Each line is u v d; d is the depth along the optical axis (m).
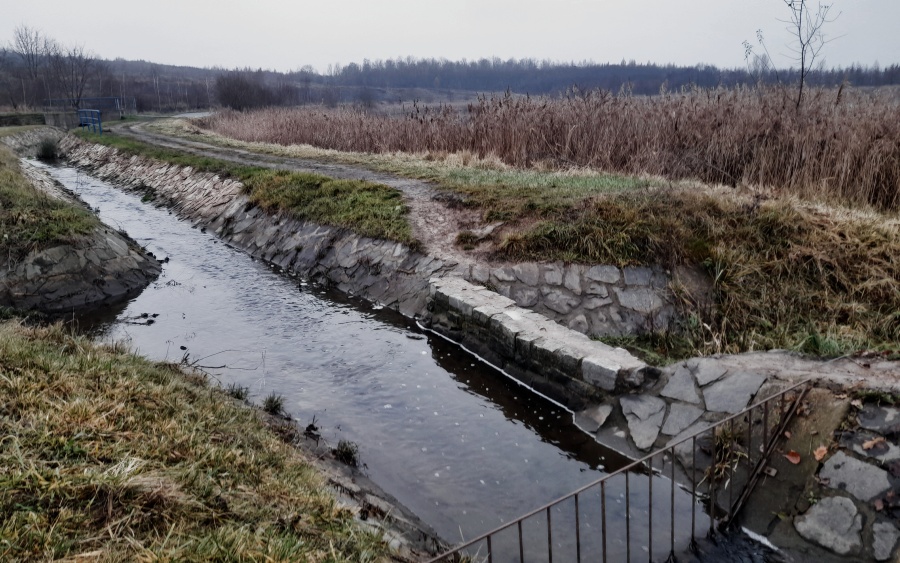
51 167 28.34
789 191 9.94
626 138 13.34
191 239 13.98
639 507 4.57
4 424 3.54
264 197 13.80
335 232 11.33
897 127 9.64
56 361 4.64
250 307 9.45
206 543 2.96
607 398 5.81
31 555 2.66
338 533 3.57
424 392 6.58
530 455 5.38
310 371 7.08
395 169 14.42
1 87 62.12
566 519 4.47
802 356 5.34
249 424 4.98
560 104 15.73
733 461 4.61
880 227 7.90
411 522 4.32
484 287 8.31
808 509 4.05
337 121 23.08
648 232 8.20
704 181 11.55
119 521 2.96
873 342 6.27
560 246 8.57
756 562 3.93
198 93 84.56
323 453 5.16
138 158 23.28
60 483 3.09
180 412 4.47
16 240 10.00
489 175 12.70
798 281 7.55
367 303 9.50
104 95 66.56
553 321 7.12
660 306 7.57
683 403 5.28
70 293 9.70
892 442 4.00
